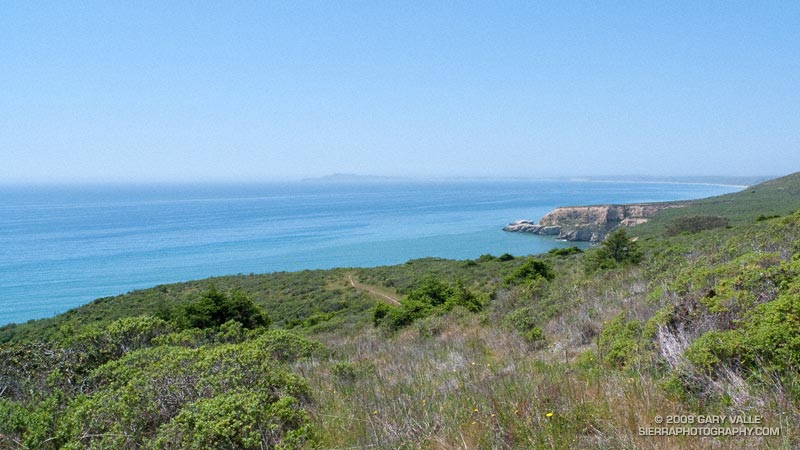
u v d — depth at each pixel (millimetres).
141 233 136375
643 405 3648
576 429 3469
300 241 116562
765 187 122438
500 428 3682
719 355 3922
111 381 5711
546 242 110062
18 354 6562
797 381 3312
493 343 8641
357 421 4496
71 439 4273
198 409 4344
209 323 18078
